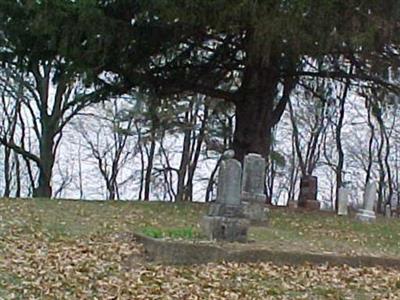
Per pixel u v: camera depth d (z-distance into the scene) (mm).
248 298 8500
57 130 33156
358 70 20125
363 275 10672
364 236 15797
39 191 32000
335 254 11688
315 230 15914
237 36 19375
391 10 17188
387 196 41688
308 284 9648
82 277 9094
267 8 16547
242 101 21609
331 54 18625
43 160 32125
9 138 36625
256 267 10633
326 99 24141
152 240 11359
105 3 18250
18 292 8047
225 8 16688
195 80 21406
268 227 15203
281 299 8609
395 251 13703
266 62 18172
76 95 32406
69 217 14625
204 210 17656
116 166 42688
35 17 17688
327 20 16672
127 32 18000
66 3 17562
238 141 21578
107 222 14258
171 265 10656
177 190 40219
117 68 19406
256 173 15531
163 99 22641
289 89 22734
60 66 20250
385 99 21594
